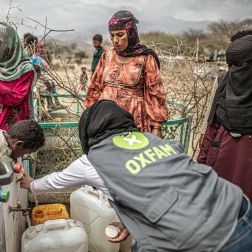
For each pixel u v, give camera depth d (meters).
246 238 1.34
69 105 3.62
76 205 2.47
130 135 1.57
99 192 2.42
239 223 1.36
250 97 2.07
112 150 1.50
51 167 3.17
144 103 2.51
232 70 2.11
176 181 1.39
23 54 2.38
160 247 1.35
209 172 1.49
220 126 2.28
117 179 1.43
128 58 2.45
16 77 2.29
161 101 2.47
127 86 2.45
